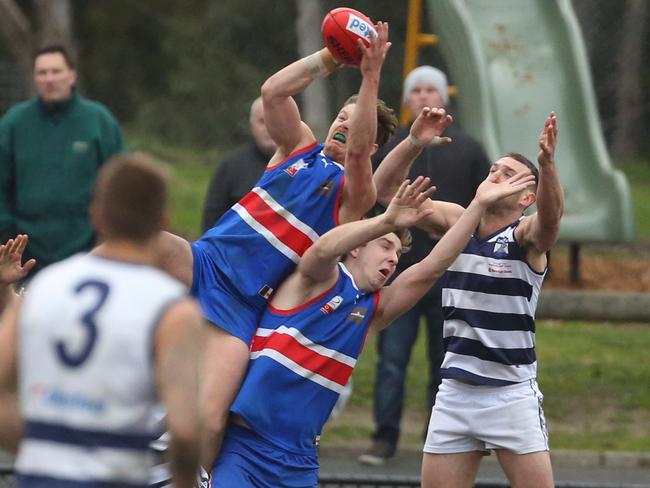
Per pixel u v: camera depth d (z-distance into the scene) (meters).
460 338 23.02
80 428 13.63
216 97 98.38
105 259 14.27
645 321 39.72
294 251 20.91
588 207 50.91
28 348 13.99
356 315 20.80
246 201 21.38
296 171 21.16
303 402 20.56
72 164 31.28
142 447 13.76
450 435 23.19
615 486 24.97
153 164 14.60
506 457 22.94
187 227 62.03
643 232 65.62
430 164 30.89
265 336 20.69
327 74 20.92
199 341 13.91
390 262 20.98
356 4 87.00
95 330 13.74
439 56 84.50
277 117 21.17
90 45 115.19
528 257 22.66
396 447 32.62
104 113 31.83
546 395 38.38
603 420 36.59
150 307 13.80
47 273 14.33
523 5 56.44
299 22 84.19
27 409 13.89
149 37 114.31
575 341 44.16
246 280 20.89
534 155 52.62
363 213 21.08
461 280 22.94
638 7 101.31
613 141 102.00
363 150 20.30
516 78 54.34
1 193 31.48
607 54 101.56
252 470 20.34
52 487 13.55
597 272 52.19
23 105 31.62
